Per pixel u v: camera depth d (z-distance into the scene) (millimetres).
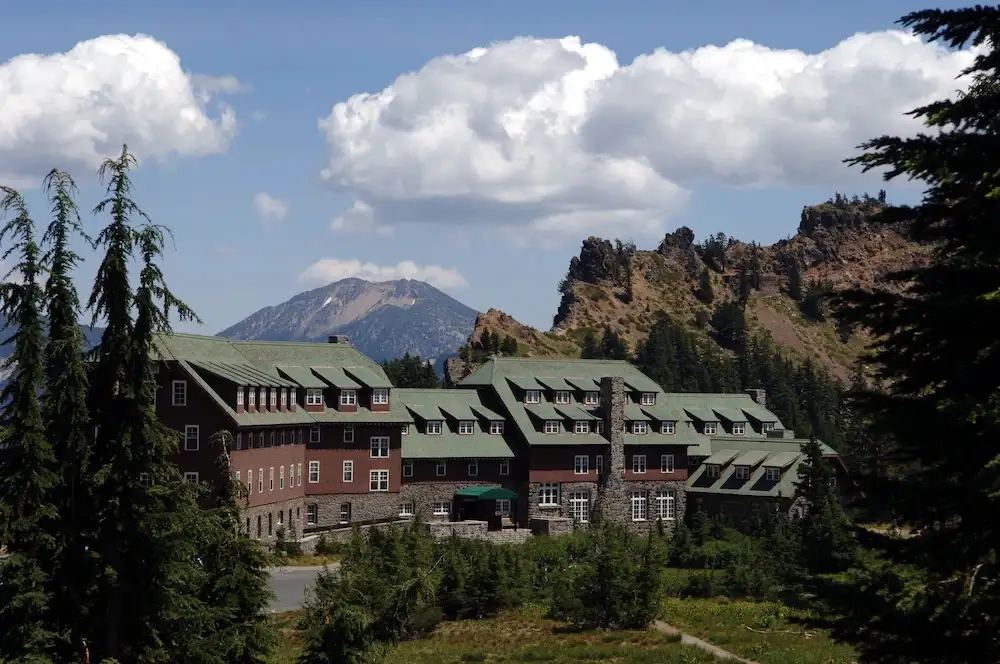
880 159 20625
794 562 76062
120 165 38812
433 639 65750
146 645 39781
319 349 105250
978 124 20578
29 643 36906
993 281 19938
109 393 39969
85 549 39000
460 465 109438
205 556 42938
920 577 22203
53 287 38188
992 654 20234
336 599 45250
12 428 37469
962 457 20375
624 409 117188
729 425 129000
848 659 55750
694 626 69312
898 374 21359
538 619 72438
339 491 101438
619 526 96875
